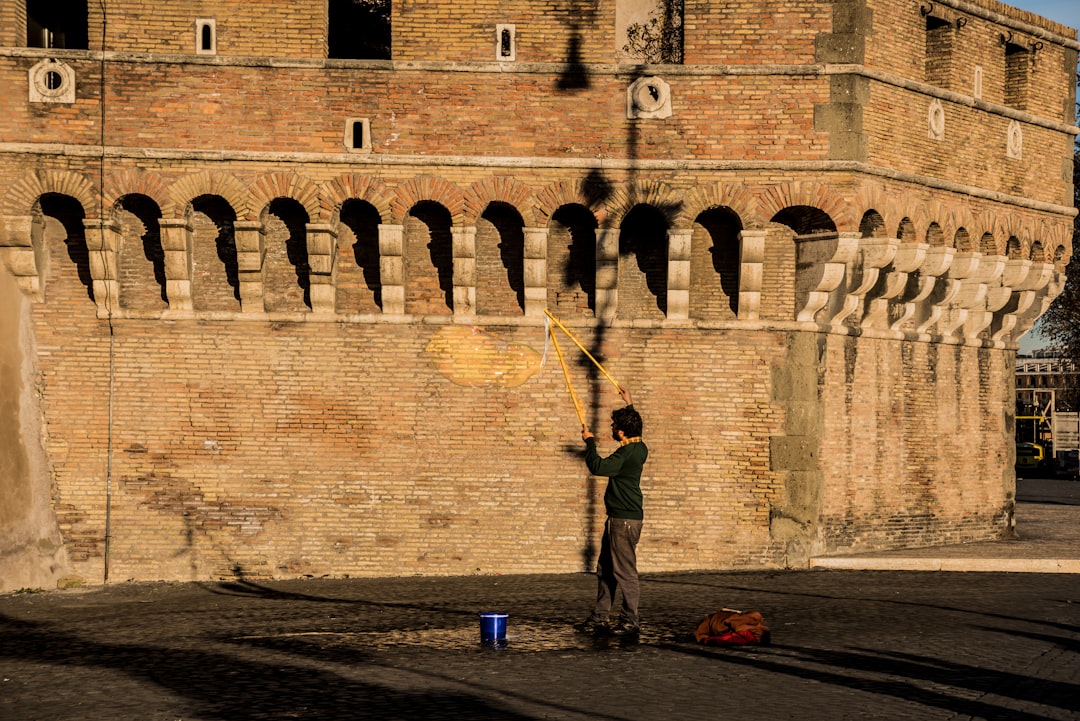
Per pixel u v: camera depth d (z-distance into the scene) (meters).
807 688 11.79
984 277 25.05
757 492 21.80
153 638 15.36
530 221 21.55
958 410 25.33
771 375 21.86
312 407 21.80
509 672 12.58
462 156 21.50
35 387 21.64
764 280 22.17
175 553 21.62
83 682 12.49
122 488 21.62
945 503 24.92
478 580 20.91
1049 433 79.88
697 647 14.03
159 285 22.03
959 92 24.06
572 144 21.61
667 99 21.56
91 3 21.44
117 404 21.69
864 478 23.08
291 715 10.77
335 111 21.53
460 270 21.69
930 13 23.20
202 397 21.73
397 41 21.61
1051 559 21.78
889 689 11.77
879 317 23.42
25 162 21.27
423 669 12.77
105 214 21.31
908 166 22.75
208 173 21.41
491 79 21.56
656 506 21.86
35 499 21.41
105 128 21.36
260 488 21.70
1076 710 11.02
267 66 21.44
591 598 18.55
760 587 19.42
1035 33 25.78
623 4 23.34
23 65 21.28
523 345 21.89
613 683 12.00
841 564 21.73
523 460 21.81
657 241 22.28
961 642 14.39
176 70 21.39
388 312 21.83
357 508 21.75
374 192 21.47
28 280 21.59
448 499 21.80
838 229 21.45
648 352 21.92
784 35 21.58
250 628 15.98
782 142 21.52
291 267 22.12
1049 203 26.20
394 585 20.45
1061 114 26.64
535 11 21.62
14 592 20.86
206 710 11.05
